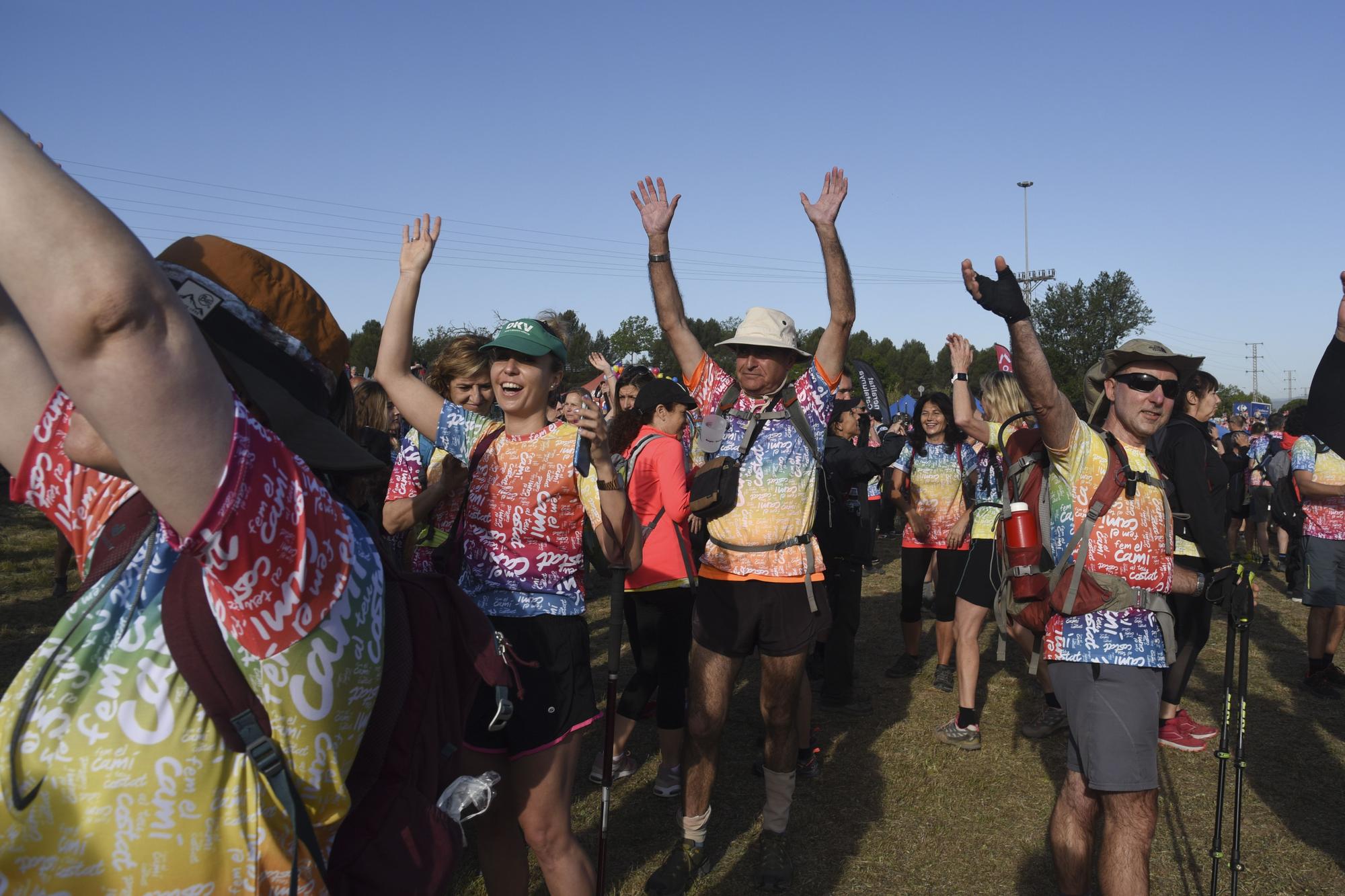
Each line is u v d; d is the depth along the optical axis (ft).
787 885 11.57
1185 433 11.13
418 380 9.64
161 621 3.40
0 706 3.29
